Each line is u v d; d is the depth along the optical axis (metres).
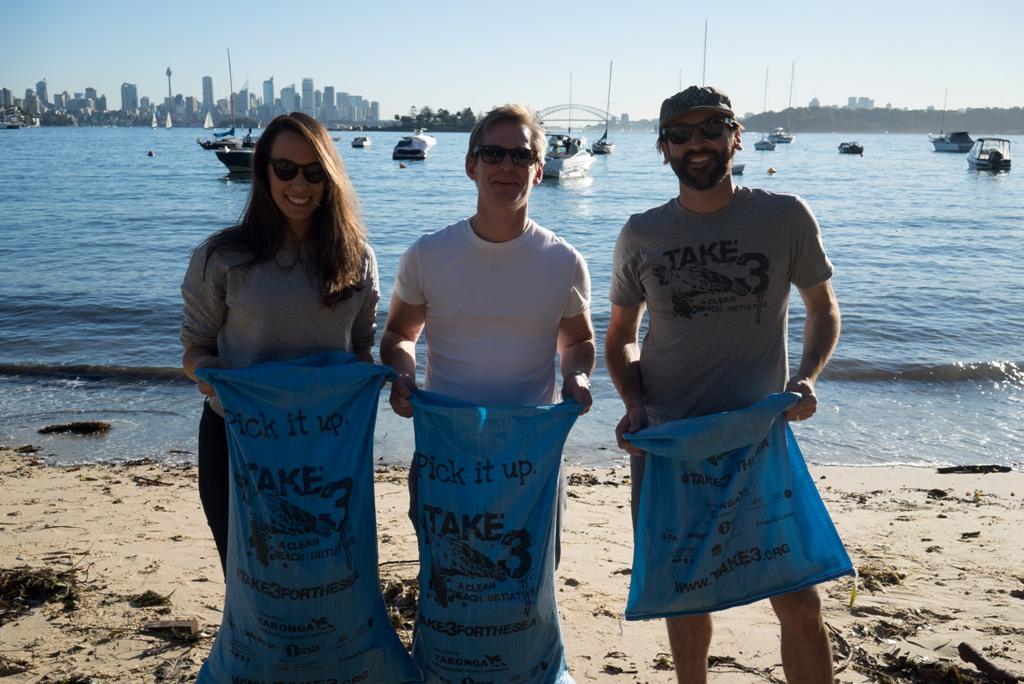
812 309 2.99
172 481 6.48
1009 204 37.84
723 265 2.78
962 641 3.70
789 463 2.83
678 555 2.79
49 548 4.83
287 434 2.62
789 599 2.80
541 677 2.79
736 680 3.39
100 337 11.78
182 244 21.83
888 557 4.88
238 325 2.76
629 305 3.09
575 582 4.45
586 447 7.62
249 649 2.62
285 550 2.57
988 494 6.36
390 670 2.79
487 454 2.72
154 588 4.25
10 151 90.44
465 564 2.71
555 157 51.09
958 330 12.66
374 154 90.44
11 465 6.90
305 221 2.74
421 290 2.93
